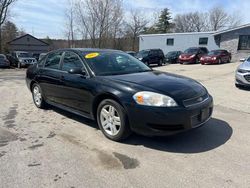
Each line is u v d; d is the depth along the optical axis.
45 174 3.12
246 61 9.98
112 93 3.91
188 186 2.84
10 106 6.51
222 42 29.08
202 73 15.48
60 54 5.41
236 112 5.92
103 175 3.09
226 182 2.91
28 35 50.12
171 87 3.84
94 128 4.69
